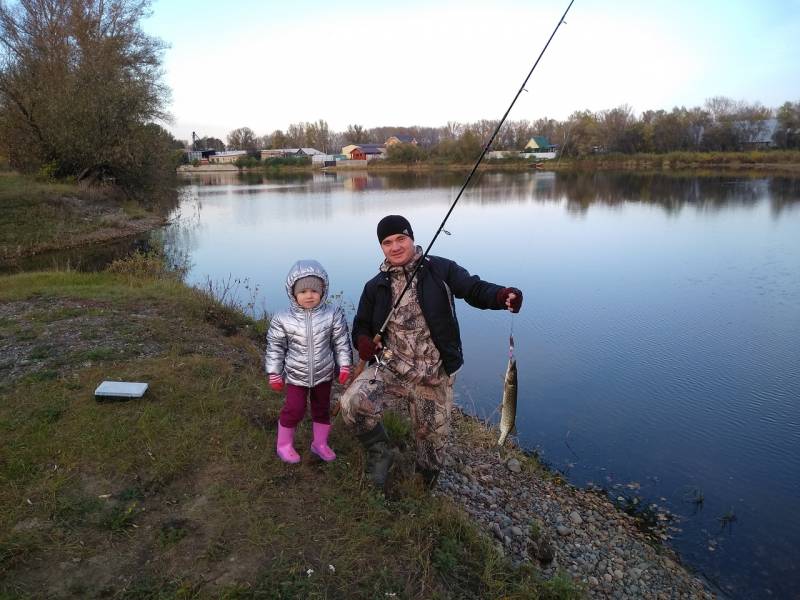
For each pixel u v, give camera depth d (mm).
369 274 14781
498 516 4574
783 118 62062
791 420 6867
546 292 12484
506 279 13680
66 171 27297
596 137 58312
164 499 3443
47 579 2793
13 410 4383
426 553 3207
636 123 62125
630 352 9008
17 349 5859
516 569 3453
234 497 3461
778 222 21516
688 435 6605
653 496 5559
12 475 3549
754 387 7727
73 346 5984
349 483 3693
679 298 11852
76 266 15797
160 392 4789
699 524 5152
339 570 2969
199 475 3684
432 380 3592
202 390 4902
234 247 19453
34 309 7766
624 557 4602
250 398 4887
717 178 44781
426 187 45781
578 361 8703
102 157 26609
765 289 12375
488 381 8078
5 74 26047
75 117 25891
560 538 4652
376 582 2930
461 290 3529
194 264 16609
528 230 21188
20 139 26859
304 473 3793
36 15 28188
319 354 3834
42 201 21953
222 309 8797
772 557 4738
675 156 59688
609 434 6633
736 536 4992
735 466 6004
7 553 2910
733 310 10969
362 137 126562
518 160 67375
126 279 11336
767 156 57250
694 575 4527
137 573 2869
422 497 3744
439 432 3711
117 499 3406
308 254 17953
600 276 13836
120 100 26844
